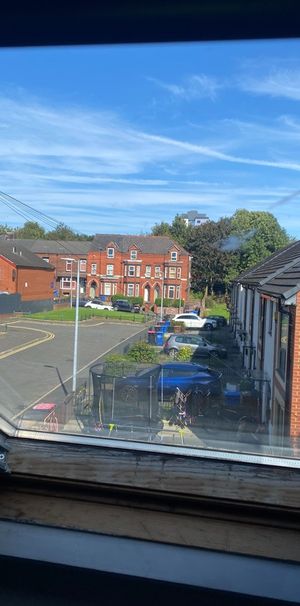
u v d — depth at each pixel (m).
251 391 7.87
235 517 1.61
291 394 8.21
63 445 1.77
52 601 1.41
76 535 1.56
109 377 5.82
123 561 1.47
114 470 1.67
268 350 11.73
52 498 1.72
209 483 1.61
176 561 1.47
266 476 1.60
